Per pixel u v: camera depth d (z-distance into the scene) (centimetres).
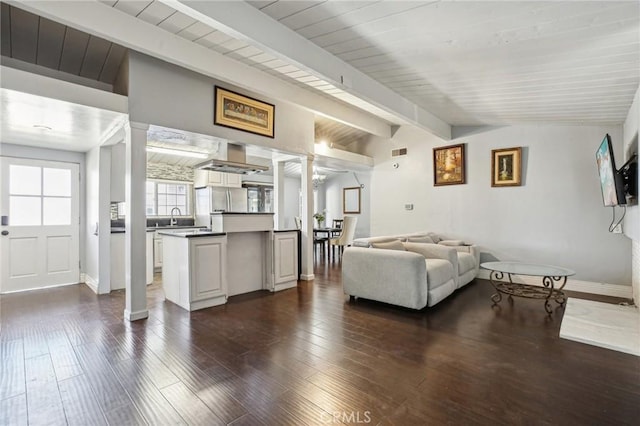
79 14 227
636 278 367
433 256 420
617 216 418
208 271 361
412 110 407
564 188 457
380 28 224
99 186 418
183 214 703
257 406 175
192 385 197
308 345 256
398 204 641
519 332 283
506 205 507
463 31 215
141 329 290
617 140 420
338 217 866
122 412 171
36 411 171
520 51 238
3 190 418
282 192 546
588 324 299
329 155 579
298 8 209
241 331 286
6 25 286
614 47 220
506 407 173
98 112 296
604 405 175
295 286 460
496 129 518
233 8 203
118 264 437
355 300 388
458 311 345
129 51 305
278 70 353
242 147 416
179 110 336
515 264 405
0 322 309
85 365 222
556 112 389
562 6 176
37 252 443
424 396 184
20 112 295
